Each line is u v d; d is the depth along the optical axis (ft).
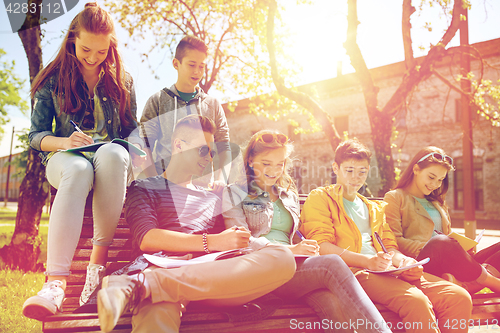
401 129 62.64
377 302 6.72
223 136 10.44
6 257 17.60
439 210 9.39
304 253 6.43
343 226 7.66
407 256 8.20
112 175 6.02
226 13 34.37
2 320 9.83
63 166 5.90
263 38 33.58
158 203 6.37
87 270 6.25
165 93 9.41
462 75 27.68
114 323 4.19
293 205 7.69
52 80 6.89
